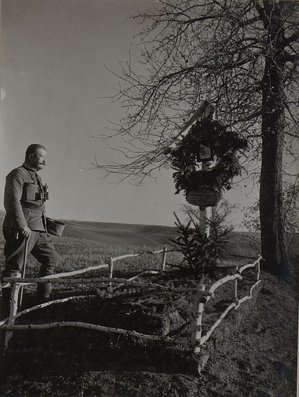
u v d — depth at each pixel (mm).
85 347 4262
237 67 6863
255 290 6047
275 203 6633
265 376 4168
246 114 6738
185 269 4230
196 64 6719
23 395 3930
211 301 5301
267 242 6559
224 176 4637
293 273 6496
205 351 4125
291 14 6621
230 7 6629
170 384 3771
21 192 4961
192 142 4688
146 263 6316
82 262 6148
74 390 3848
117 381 3885
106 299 4773
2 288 4828
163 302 4609
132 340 4160
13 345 4426
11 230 4875
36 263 6320
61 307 4746
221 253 4309
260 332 5102
